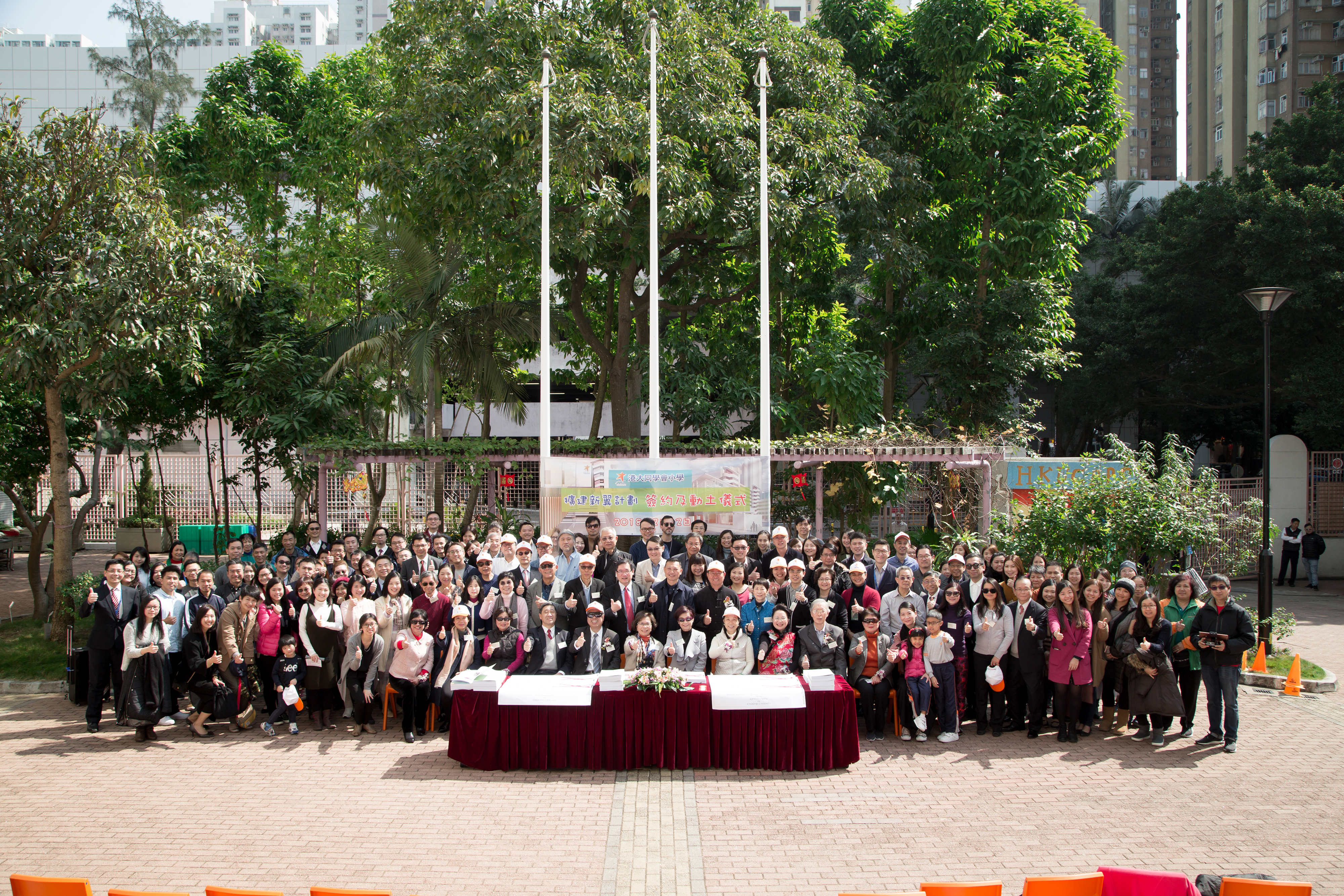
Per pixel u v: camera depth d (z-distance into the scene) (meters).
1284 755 8.43
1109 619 9.02
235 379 15.95
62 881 4.45
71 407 14.67
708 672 9.04
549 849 6.36
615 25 15.66
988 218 20.23
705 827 6.73
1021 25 20.69
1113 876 4.57
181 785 7.68
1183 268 23.09
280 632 9.34
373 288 20.59
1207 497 11.68
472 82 14.77
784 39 16.78
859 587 9.37
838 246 20.00
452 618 9.22
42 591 14.02
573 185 14.07
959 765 8.12
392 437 21.17
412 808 7.14
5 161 11.05
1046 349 21.14
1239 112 53.91
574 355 26.61
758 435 18.66
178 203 19.45
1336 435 20.48
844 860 6.16
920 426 21.38
